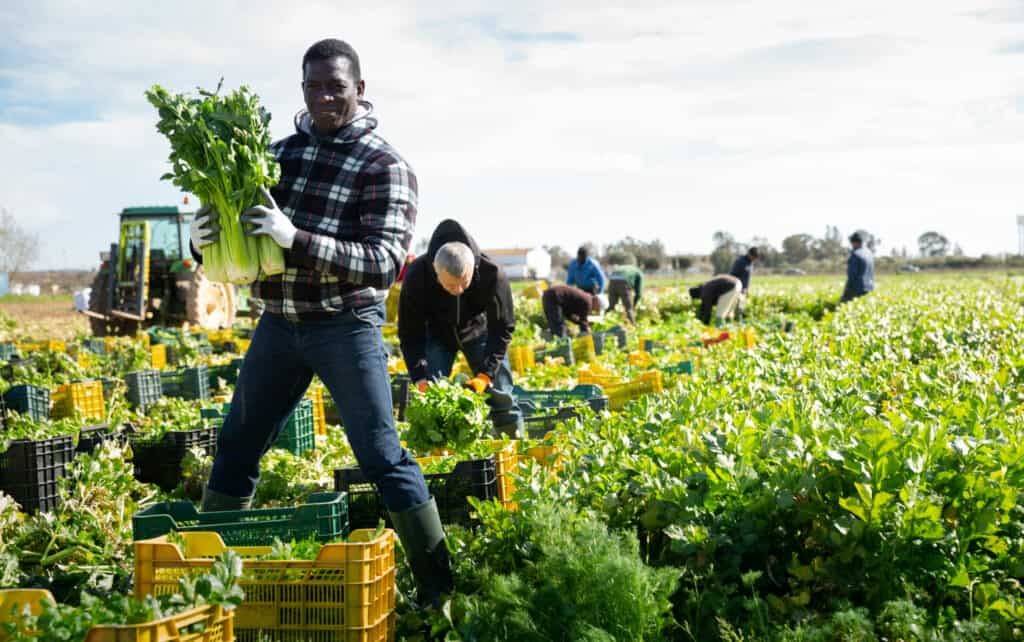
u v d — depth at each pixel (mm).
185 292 22719
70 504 5723
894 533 4109
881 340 10453
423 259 7289
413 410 6281
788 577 4434
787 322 17875
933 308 16281
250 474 4785
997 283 36469
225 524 4504
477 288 7426
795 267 121562
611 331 16656
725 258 103188
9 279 85125
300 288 4387
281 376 4609
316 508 4473
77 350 15680
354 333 4449
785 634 3814
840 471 4488
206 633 3416
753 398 7203
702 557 4418
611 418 6758
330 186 4484
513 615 3982
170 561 3988
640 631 3893
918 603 4020
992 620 3873
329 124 4477
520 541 4707
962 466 4461
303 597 3904
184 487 7523
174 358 15625
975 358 8703
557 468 6027
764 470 4840
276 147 4652
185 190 4270
